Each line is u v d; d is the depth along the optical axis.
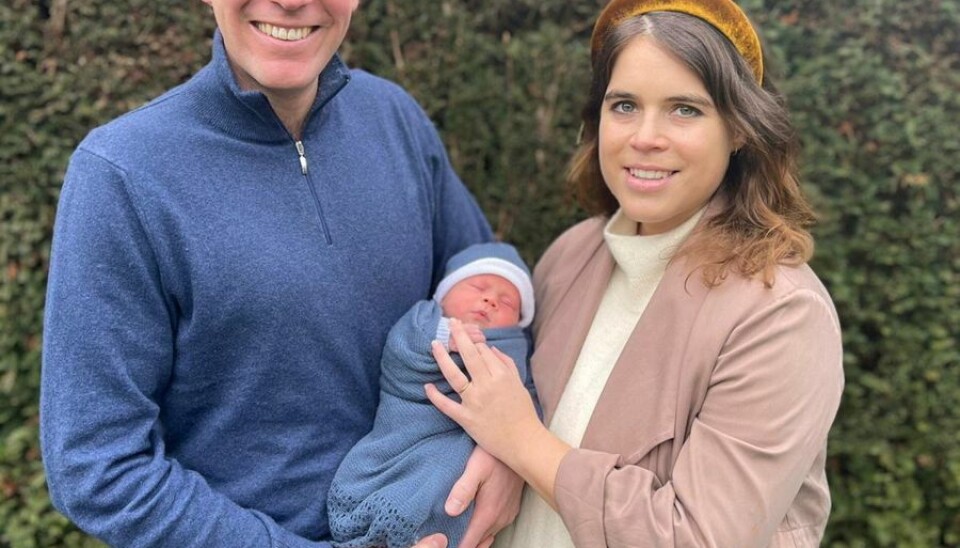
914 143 2.37
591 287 1.54
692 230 1.41
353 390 1.46
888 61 2.42
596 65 1.54
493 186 2.57
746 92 1.32
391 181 1.55
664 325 1.35
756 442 1.20
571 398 1.47
